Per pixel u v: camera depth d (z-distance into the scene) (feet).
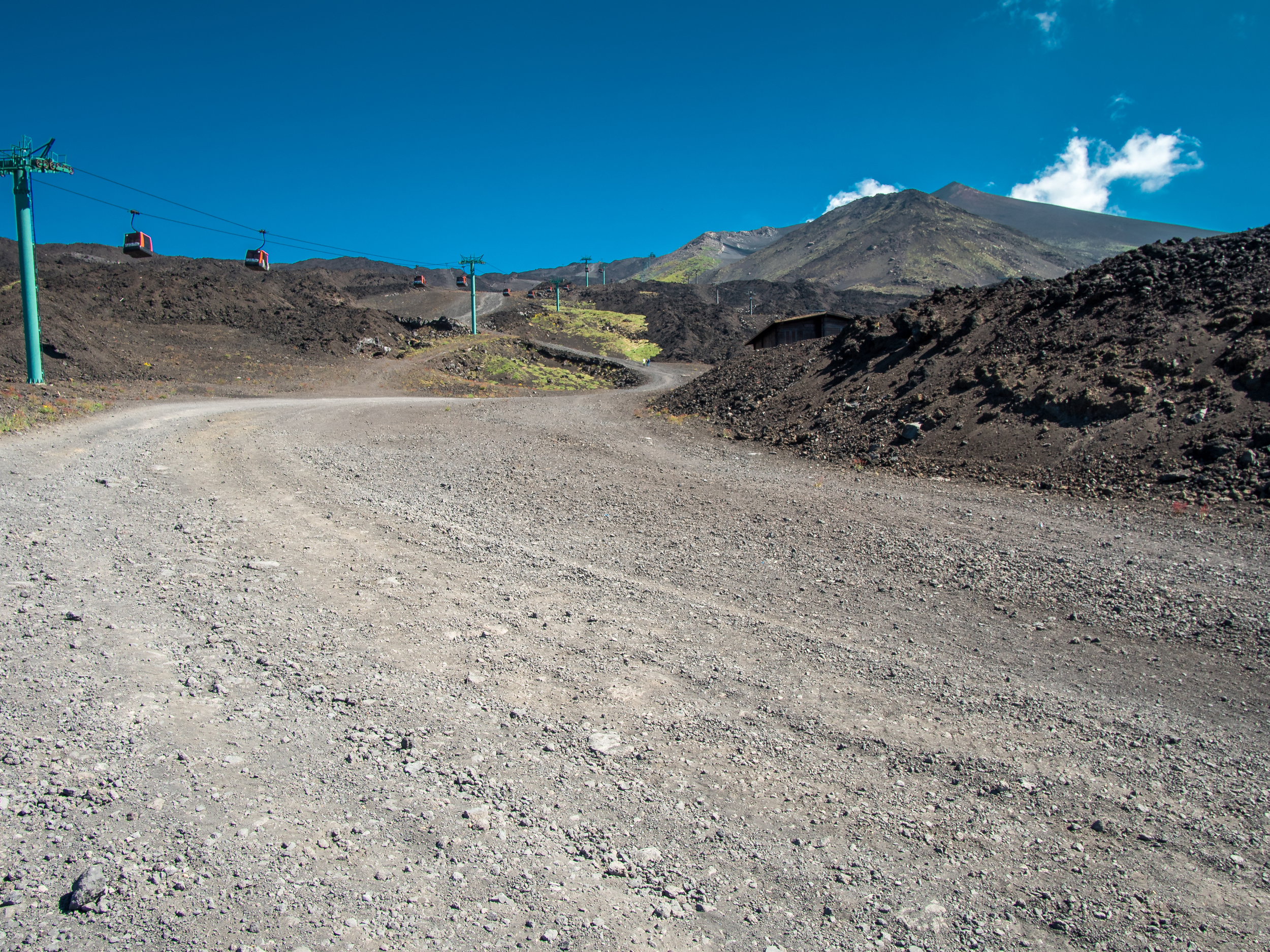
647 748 13.53
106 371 109.81
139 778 11.64
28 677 14.89
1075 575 23.90
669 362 303.48
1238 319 41.73
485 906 9.32
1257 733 14.34
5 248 321.11
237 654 16.85
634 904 9.54
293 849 10.15
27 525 26.50
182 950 8.21
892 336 65.62
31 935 8.27
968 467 42.39
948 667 17.37
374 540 27.94
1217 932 9.21
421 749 13.12
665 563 25.90
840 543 28.63
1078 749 13.78
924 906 9.67
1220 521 29.53
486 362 182.80
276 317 184.75
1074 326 50.52
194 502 32.55
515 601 21.65
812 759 13.34
